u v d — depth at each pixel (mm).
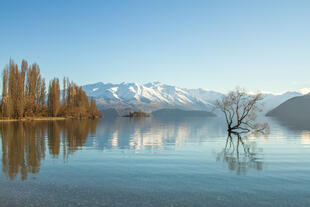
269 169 18500
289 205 11750
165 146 31516
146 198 12531
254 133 52000
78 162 20953
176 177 16250
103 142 35250
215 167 19156
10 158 22578
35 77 107625
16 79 94500
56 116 122500
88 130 58188
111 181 15352
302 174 17047
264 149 28766
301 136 44531
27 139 37438
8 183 14922
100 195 12930
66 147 29797
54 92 118750
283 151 27188
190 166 19500
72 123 88688
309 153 25812
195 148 29766
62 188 14039
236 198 12578
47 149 28062
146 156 24062
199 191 13578
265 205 11742
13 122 84000
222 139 40219
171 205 11672
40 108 109750
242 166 19484
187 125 94000
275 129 62906
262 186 14438
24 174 16922
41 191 13547
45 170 18078
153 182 15148
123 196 12797
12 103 93312
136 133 52719
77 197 12664
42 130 53594
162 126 85500
